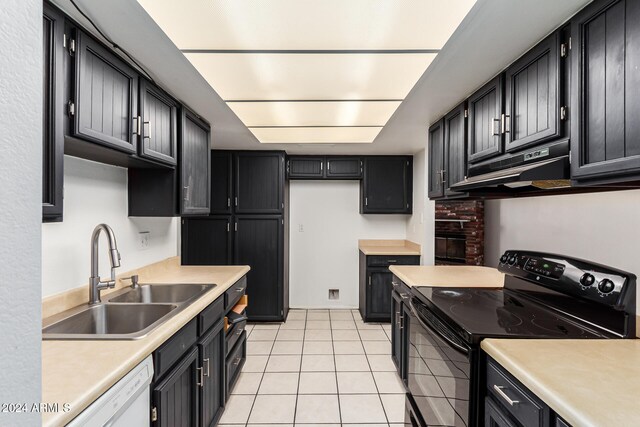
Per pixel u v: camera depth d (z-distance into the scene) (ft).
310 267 14.40
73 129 3.88
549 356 3.44
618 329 4.04
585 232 7.54
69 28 3.85
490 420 3.74
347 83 5.82
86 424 2.66
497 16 3.94
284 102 6.84
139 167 6.68
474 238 13.94
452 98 6.75
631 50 3.23
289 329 11.85
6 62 1.26
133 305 5.38
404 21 3.99
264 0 3.57
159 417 3.92
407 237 14.12
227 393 7.07
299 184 14.33
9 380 1.27
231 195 12.25
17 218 1.30
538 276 5.30
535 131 4.67
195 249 12.28
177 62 5.03
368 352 9.94
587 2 3.69
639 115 3.15
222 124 8.56
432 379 5.26
